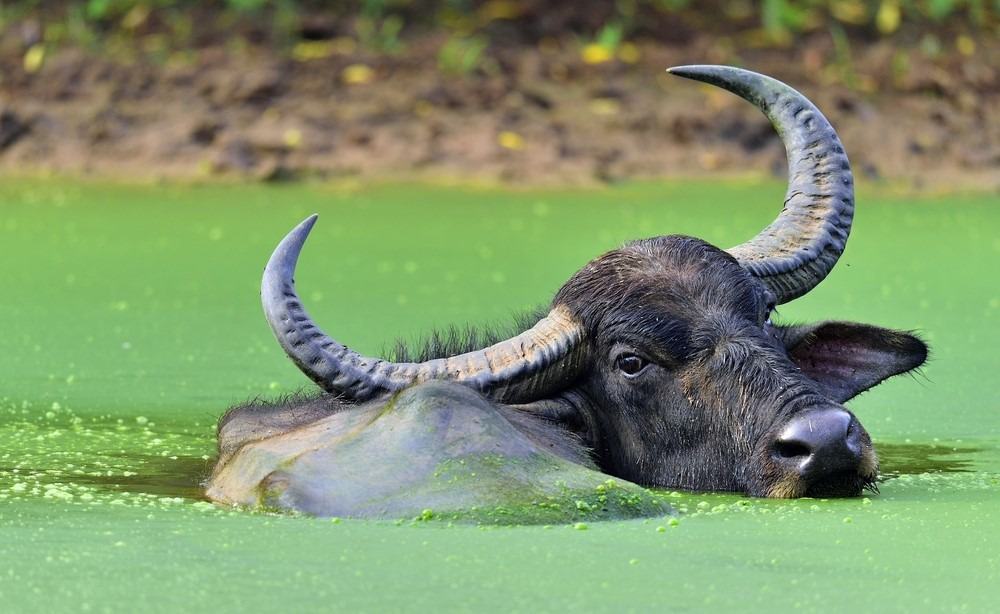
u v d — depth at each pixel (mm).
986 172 42281
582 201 37906
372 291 28250
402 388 16188
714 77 19016
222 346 24516
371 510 14523
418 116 42094
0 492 15789
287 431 16312
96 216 35500
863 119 43594
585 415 16688
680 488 16141
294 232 16578
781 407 15555
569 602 12328
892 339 17875
